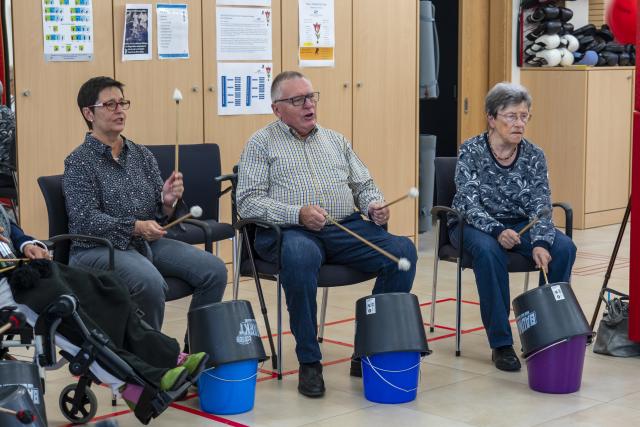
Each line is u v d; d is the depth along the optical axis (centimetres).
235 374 387
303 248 417
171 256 426
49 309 336
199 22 640
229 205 667
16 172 579
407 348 396
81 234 421
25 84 576
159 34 623
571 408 396
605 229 895
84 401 381
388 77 739
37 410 324
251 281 671
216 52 649
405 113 752
